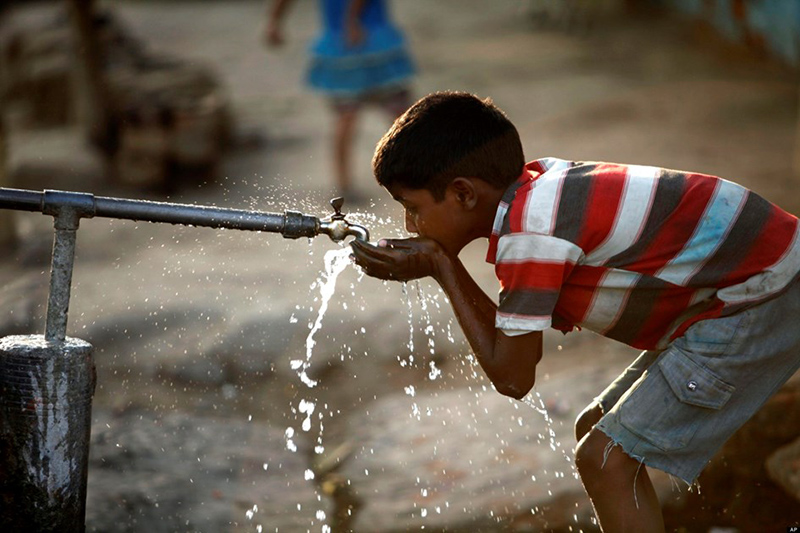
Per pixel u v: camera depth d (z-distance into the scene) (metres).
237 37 24.11
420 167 3.74
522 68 19.08
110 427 6.00
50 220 10.05
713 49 19.62
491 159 3.73
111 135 13.66
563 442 5.69
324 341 7.34
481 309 4.03
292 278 8.48
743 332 3.73
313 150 14.33
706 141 13.10
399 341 7.34
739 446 5.28
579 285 3.79
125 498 5.12
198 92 14.12
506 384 3.82
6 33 20.02
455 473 5.52
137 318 7.59
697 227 3.71
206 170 12.95
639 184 3.71
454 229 3.86
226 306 7.82
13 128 15.62
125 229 9.98
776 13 17.42
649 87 16.69
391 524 5.07
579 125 14.31
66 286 3.83
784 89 15.98
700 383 3.74
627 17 23.16
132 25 25.89
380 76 11.45
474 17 25.45
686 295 3.77
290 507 5.23
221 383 6.80
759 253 3.73
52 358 3.71
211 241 9.62
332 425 6.27
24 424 3.73
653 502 3.90
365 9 11.42
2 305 7.34
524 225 3.62
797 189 10.77
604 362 6.81
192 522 4.98
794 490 4.93
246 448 5.88
